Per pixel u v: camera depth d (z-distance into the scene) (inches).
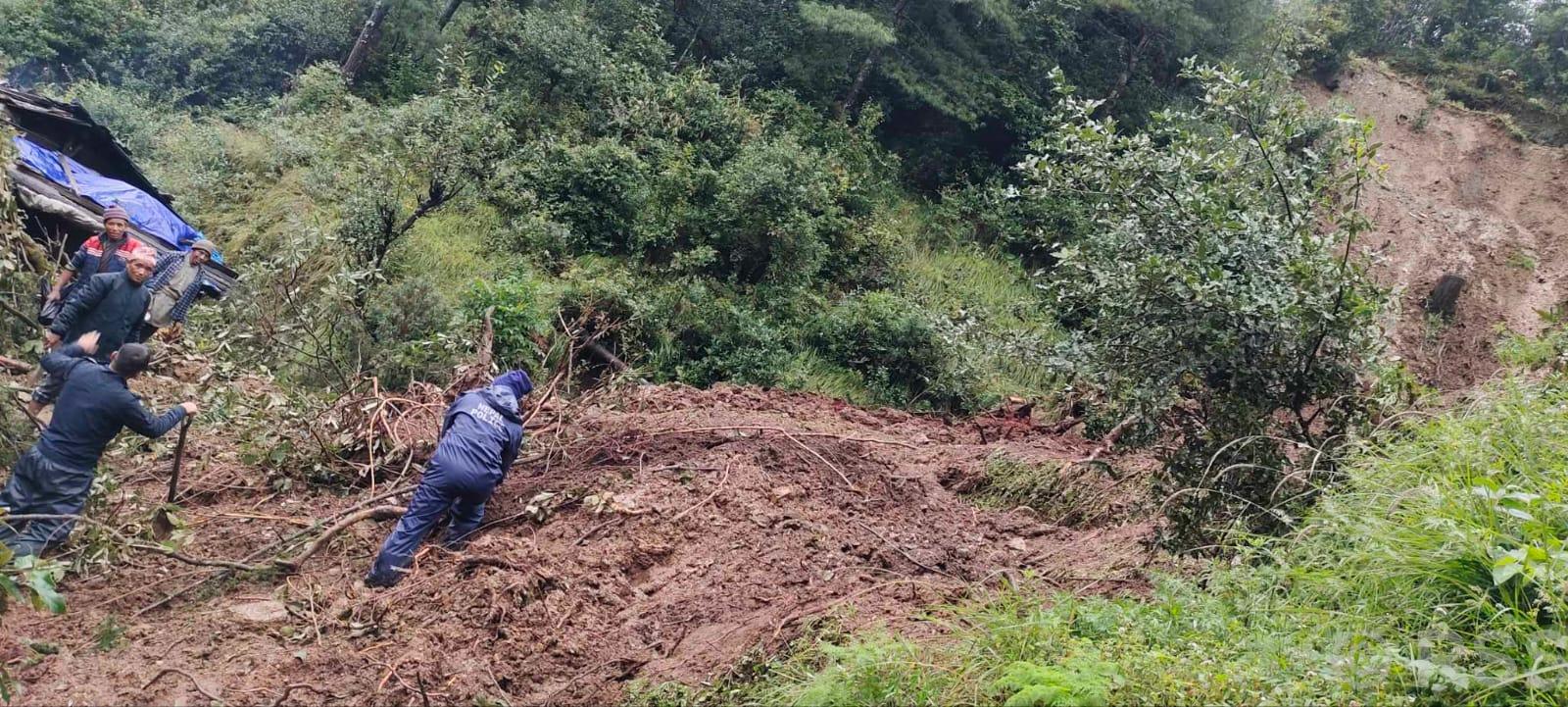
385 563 218.5
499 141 570.6
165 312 300.2
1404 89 1255.5
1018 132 943.0
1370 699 138.9
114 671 180.4
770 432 307.0
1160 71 1035.3
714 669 187.5
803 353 592.7
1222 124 263.4
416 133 514.3
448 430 236.7
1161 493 235.0
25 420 244.1
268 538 236.5
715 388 436.5
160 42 897.5
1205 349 228.4
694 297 571.2
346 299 376.5
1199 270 227.6
